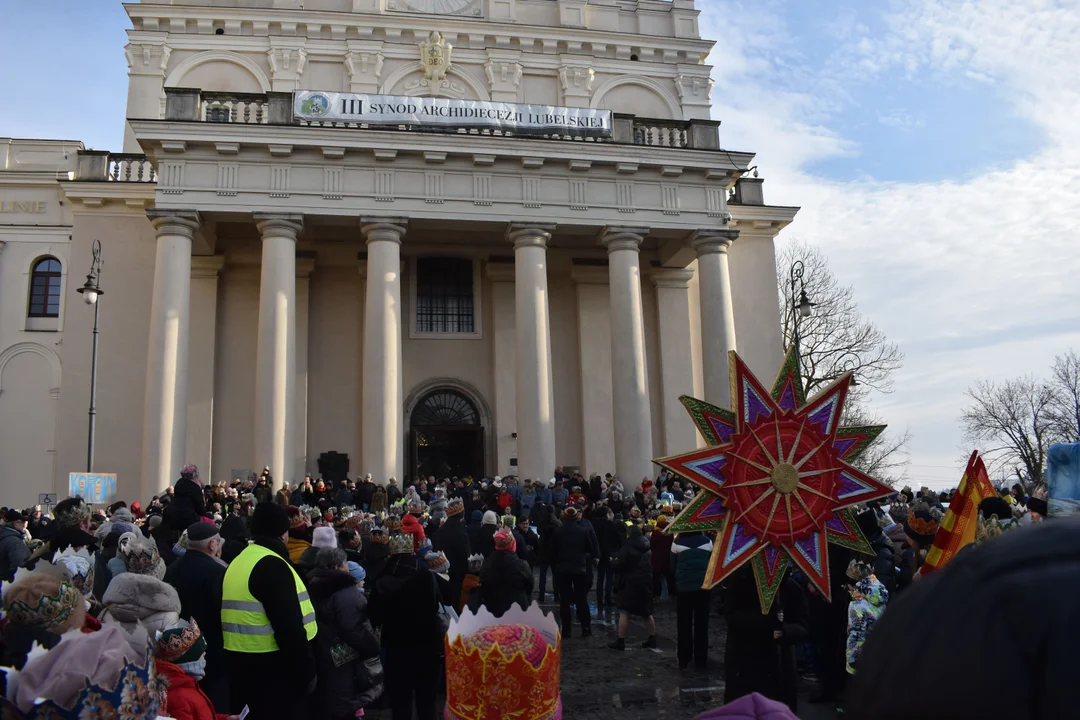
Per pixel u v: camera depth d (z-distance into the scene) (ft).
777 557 21.67
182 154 87.15
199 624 20.70
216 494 71.41
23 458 100.37
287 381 85.92
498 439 105.81
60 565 13.96
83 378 93.97
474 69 112.57
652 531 47.01
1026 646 2.85
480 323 109.81
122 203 97.81
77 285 95.66
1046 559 3.15
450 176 92.38
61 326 103.50
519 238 93.25
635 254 95.50
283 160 88.89
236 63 107.34
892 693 3.10
